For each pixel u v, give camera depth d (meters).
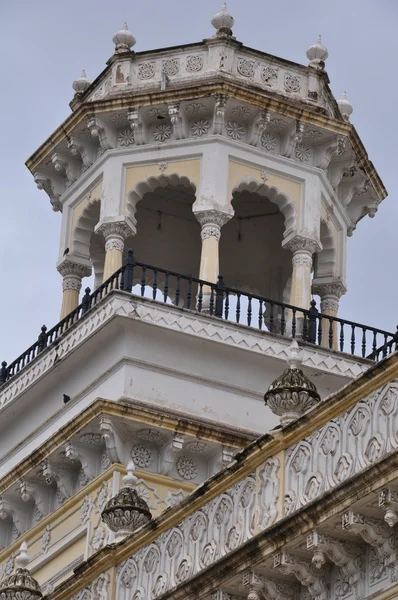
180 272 41.78
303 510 23.33
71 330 37.00
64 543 35.69
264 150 39.47
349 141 40.00
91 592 28.05
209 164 38.78
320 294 40.56
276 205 41.72
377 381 23.20
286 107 39.25
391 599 22.62
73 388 37.09
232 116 39.25
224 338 36.25
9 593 29.31
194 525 26.08
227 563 24.53
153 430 34.97
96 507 35.12
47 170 41.31
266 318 41.72
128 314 35.66
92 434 35.25
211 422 35.72
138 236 41.88
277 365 36.59
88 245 40.47
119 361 35.75
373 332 37.75
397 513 22.33
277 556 23.86
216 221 38.28
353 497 22.66
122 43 40.25
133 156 39.25
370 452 23.08
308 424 24.33
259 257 42.00
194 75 39.47
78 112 39.66
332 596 23.62
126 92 39.50
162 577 26.44
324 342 38.31
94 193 39.81
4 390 38.59
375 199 41.66
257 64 39.94
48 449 35.84
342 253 40.88
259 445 25.00
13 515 37.28
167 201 41.62
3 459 38.66
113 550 27.77
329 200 40.38
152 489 34.94
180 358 36.12
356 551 23.34
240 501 25.30
